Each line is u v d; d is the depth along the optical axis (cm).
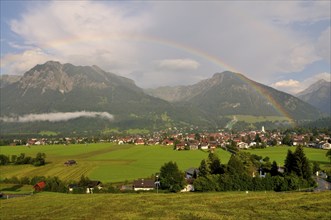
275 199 7456
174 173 11081
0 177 14762
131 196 8650
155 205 7294
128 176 14400
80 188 11050
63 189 11169
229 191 10038
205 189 10262
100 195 9162
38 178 12888
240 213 6256
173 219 5959
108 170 16288
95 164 18562
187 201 7650
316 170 13450
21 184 12788
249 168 12750
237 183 10288
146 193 9750
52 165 18450
